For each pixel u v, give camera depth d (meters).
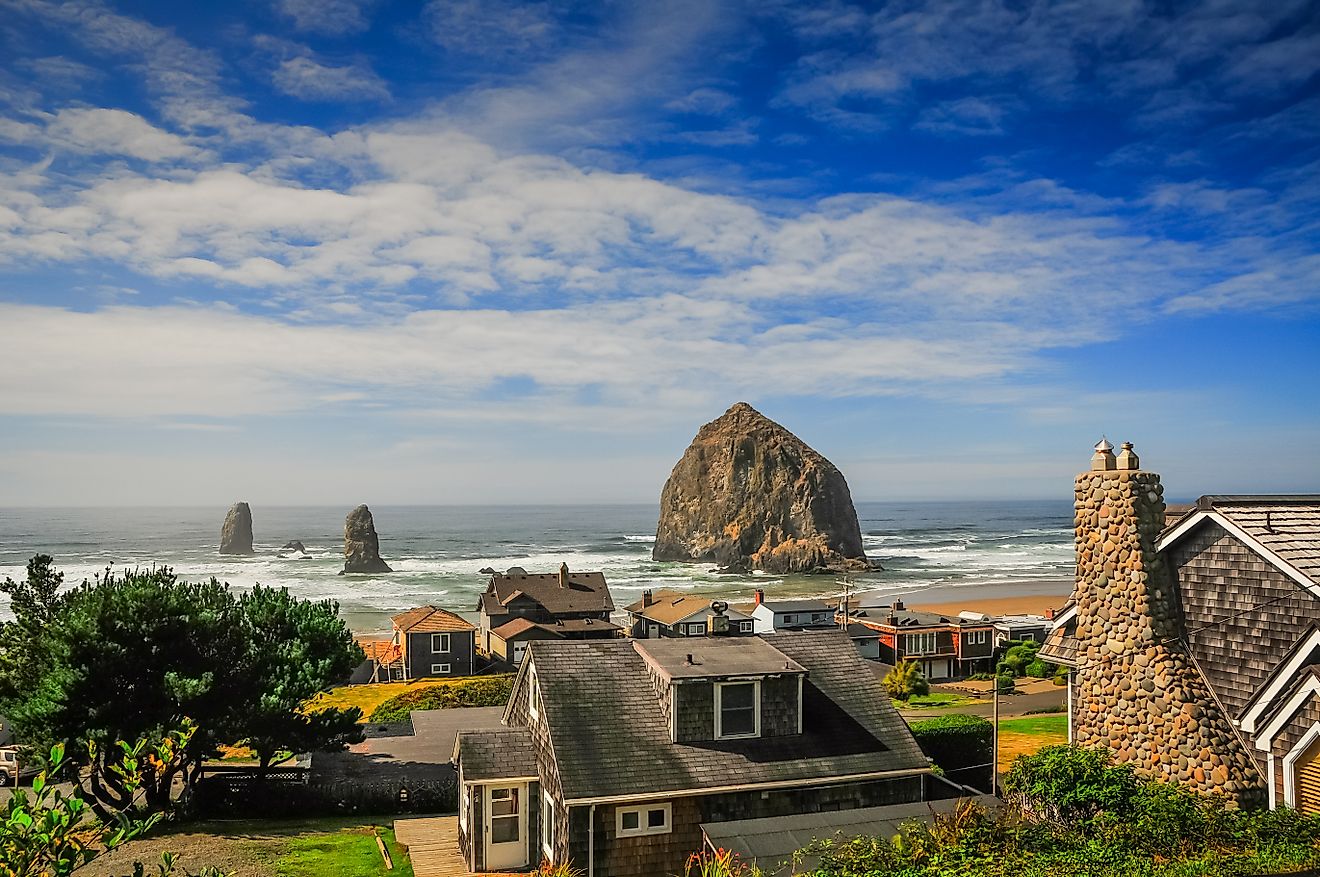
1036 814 17.41
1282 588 16.55
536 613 89.50
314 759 35.59
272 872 21.38
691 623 85.12
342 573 167.00
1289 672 15.79
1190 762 16.78
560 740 21.31
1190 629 18.12
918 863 14.96
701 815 21.30
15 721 26.30
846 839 16.70
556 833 21.06
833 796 22.48
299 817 28.83
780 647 26.14
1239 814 15.41
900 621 80.19
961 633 77.31
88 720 25.73
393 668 75.75
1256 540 16.77
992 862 14.61
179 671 27.36
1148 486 18.44
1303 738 15.37
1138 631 17.95
